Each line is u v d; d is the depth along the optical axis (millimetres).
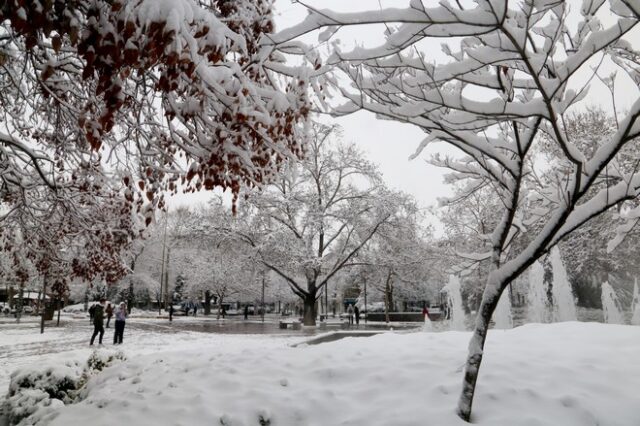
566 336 7113
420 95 3756
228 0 5309
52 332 23531
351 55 3645
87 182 9070
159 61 4062
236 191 5645
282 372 6266
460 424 4445
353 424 4766
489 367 5605
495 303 4492
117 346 16516
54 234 10766
